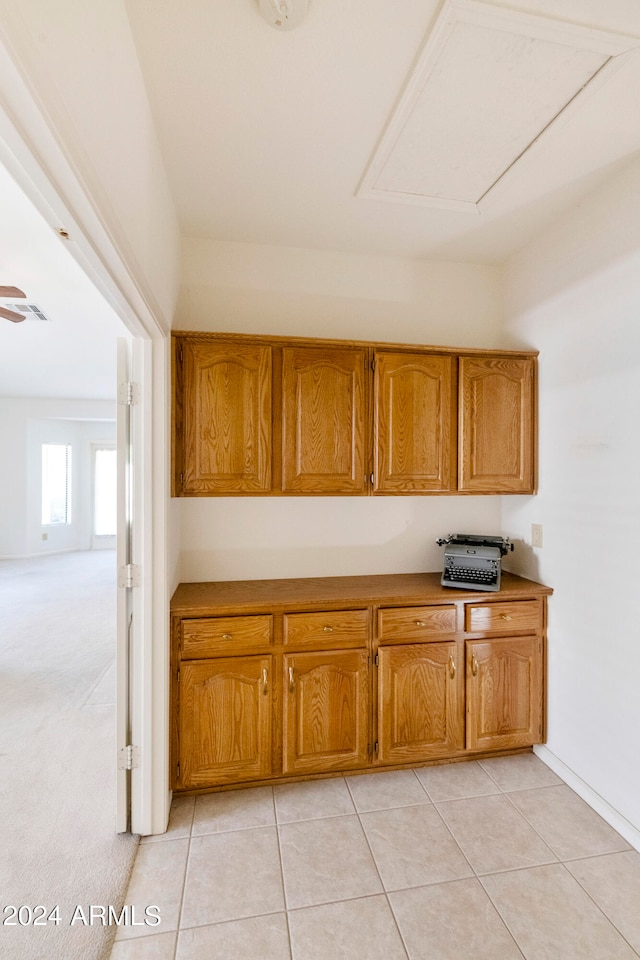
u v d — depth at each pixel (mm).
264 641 1935
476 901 1479
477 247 2383
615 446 1824
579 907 1460
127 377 1770
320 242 2311
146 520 1752
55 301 2963
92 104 872
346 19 1162
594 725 1909
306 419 2064
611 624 1836
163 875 1562
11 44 571
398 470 2154
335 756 2002
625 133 1580
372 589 2160
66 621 4176
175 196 1934
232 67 1304
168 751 1832
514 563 2496
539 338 2277
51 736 2373
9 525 6781
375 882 1544
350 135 1596
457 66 1299
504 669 2156
